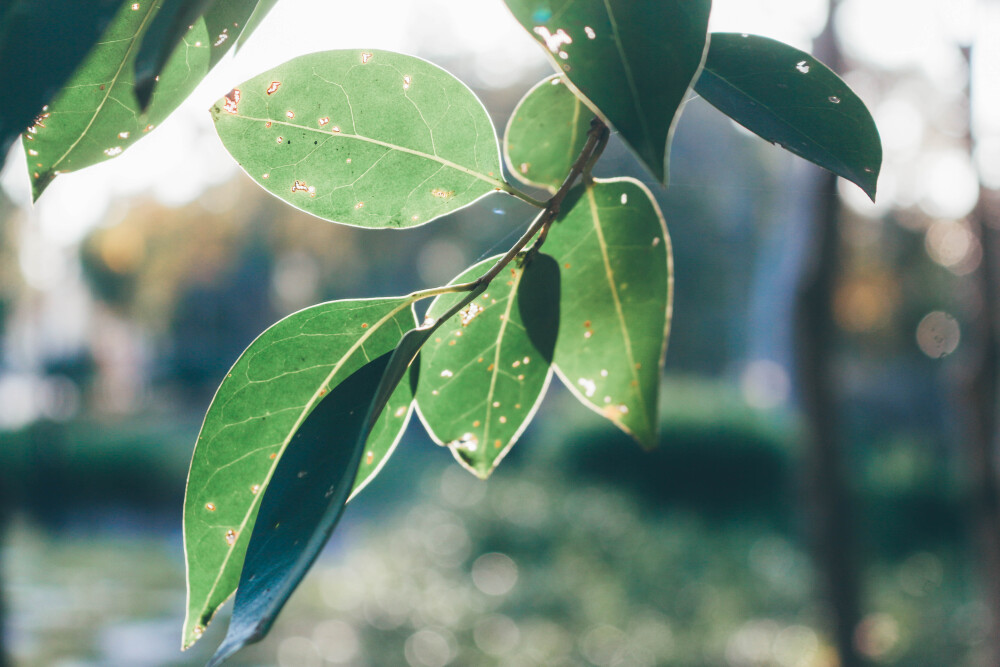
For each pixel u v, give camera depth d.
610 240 0.57
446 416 0.58
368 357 0.50
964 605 7.10
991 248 3.52
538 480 11.65
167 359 26.81
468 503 9.57
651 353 0.60
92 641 7.31
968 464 3.61
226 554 0.47
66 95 0.42
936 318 5.55
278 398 0.48
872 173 0.50
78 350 26.69
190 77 0.43
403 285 22.92
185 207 21.09
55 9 0.29
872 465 12.17
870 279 14.62
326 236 21.08
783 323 4.25
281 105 0.50
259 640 0.31
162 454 16.27
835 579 4.16
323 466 0.40
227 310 24.98
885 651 5.94
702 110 14.74
